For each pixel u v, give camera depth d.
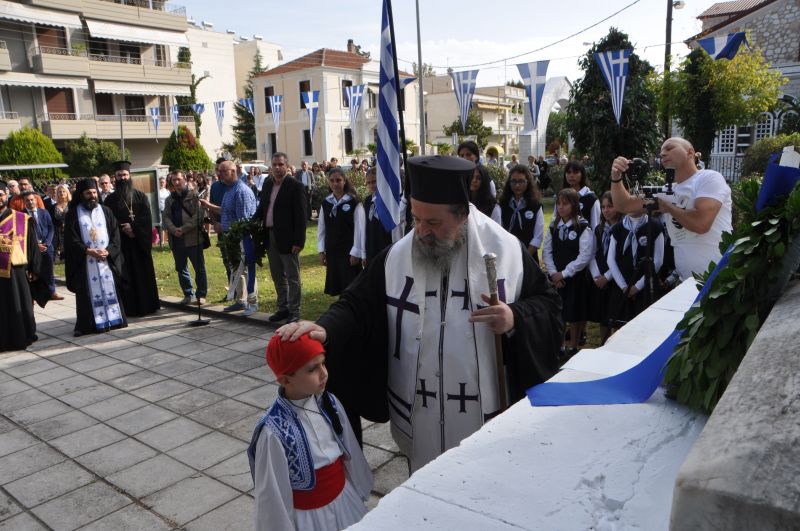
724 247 1.86
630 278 4.85
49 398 5.13
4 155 23.84
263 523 2.06
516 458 1.47
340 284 6.89
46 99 28.08
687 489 0.85
